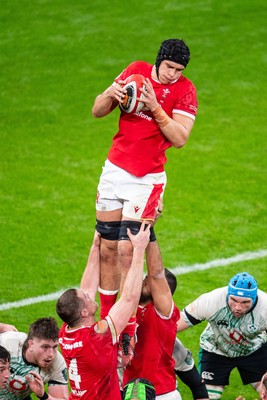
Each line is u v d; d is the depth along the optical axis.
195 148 53.31
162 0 68.75
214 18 66.94
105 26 65.94
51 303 38.75
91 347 23.22
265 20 66.81
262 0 68.44
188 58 23.41
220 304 30.44
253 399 32.97
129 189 23.95
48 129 54.97
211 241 44.22
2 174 50.16
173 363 26.47
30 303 38.72
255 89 59.38
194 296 39.41
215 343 31.61
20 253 42.88
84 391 23.70
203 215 46.59
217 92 59.00
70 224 45.56
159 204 24.31
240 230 45.19
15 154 52.25
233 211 47.00
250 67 61.56
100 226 24.92
